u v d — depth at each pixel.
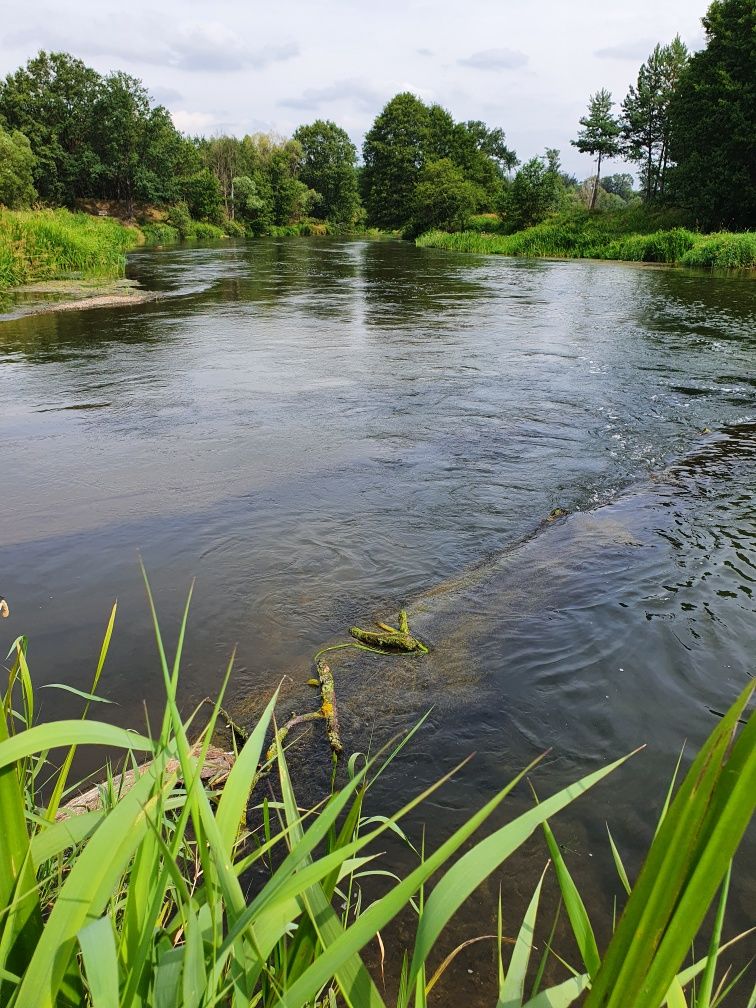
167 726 1.00
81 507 5.05
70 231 25.53
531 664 3.22
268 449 6.38
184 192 67.69
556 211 50.31
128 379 9.16
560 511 5.01
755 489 5.34
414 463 6.03
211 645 3.42
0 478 5.63
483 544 4.53
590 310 14.98
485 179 71.56
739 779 0.55
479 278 22.61
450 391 8.46
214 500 5.20
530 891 2.06
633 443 6.52
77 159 62.19
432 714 2.90
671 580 3.95
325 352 10.96
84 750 2.65
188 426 7.12
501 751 2.67
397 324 13.65
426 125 73.31
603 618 3.58
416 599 3.86
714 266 25.45
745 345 10.87
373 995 0.79
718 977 1.78
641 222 40.12
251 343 11.74
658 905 0.59
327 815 0.90
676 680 3.08
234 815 0.94
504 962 1.84
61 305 16.09
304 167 92.00
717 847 0.56
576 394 8.23
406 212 72.44
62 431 6.94
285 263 30.09
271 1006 0.97
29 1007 0.74
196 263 29.97
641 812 2.35
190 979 0.82
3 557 4.27
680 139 38.94
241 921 0.80
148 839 0.89
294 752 2.68
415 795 2.46
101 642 3.43
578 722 2.83
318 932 0.84
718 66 35.56
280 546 4.47
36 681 3.10
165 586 3.96
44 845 0.97
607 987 0.62
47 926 0.77
